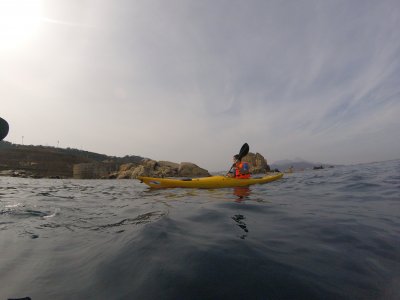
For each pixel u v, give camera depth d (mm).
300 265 2162
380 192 6262
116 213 4828
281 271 2055
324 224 3443
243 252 2441
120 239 2998
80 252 2646
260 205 5066
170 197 7035
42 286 1934
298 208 4695
